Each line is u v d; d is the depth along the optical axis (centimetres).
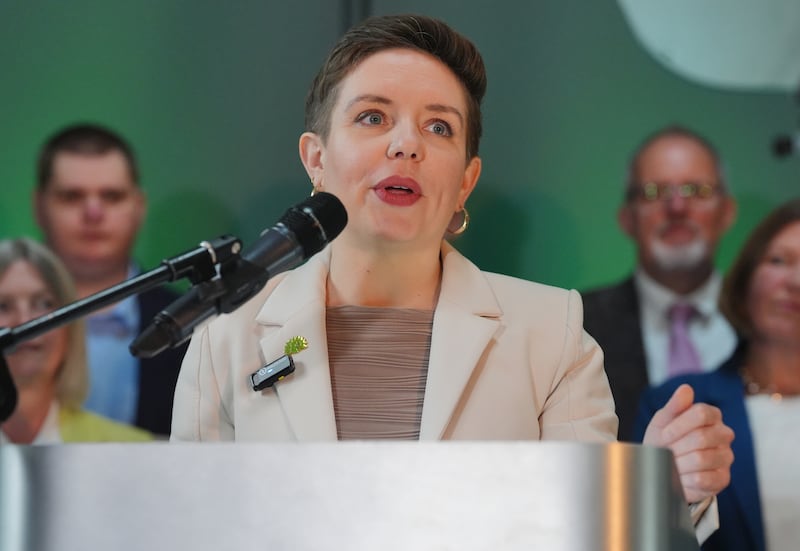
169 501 445
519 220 1270
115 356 1235
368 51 708
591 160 1273
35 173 1272
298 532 439
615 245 1260
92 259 1263
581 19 1286
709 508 686
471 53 720
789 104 1265
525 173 1275
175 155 1286
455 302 714
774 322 1209
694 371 1220
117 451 451
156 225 1277
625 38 1281
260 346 712
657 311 1240
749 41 1270
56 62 1288
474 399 683
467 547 436
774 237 1234
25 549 451
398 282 719
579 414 701
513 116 1282
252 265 527
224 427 713
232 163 1287
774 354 1201
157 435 1230
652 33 1280
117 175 1277
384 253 702
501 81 1288
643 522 447
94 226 1269
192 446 448
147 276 506
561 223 1269
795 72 1265
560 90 1281
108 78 1288
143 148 1284
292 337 700
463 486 440
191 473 447
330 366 700
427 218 694
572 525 439
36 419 1216
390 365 698
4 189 1270
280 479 443
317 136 727
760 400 1188
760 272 1227
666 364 1227
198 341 735
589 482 442
